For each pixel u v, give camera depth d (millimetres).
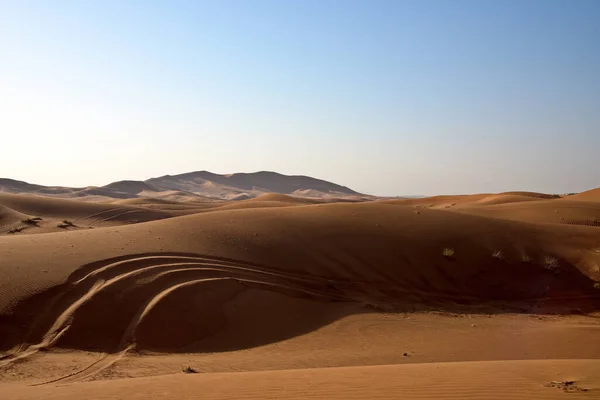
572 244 28375
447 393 7953
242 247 24156
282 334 17125
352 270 23859
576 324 19453
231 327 16969
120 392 9102
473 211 49000
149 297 17172
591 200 59094
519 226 30891
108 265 18953
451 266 25016
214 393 8703
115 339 14930
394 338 16641
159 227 26703
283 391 8609
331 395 8156
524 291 23703
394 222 29812
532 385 8219
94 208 55688
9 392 9812
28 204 52594
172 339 15578
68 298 16281
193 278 19312
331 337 16797
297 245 25266
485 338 16562
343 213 31859
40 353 13516
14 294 15664
